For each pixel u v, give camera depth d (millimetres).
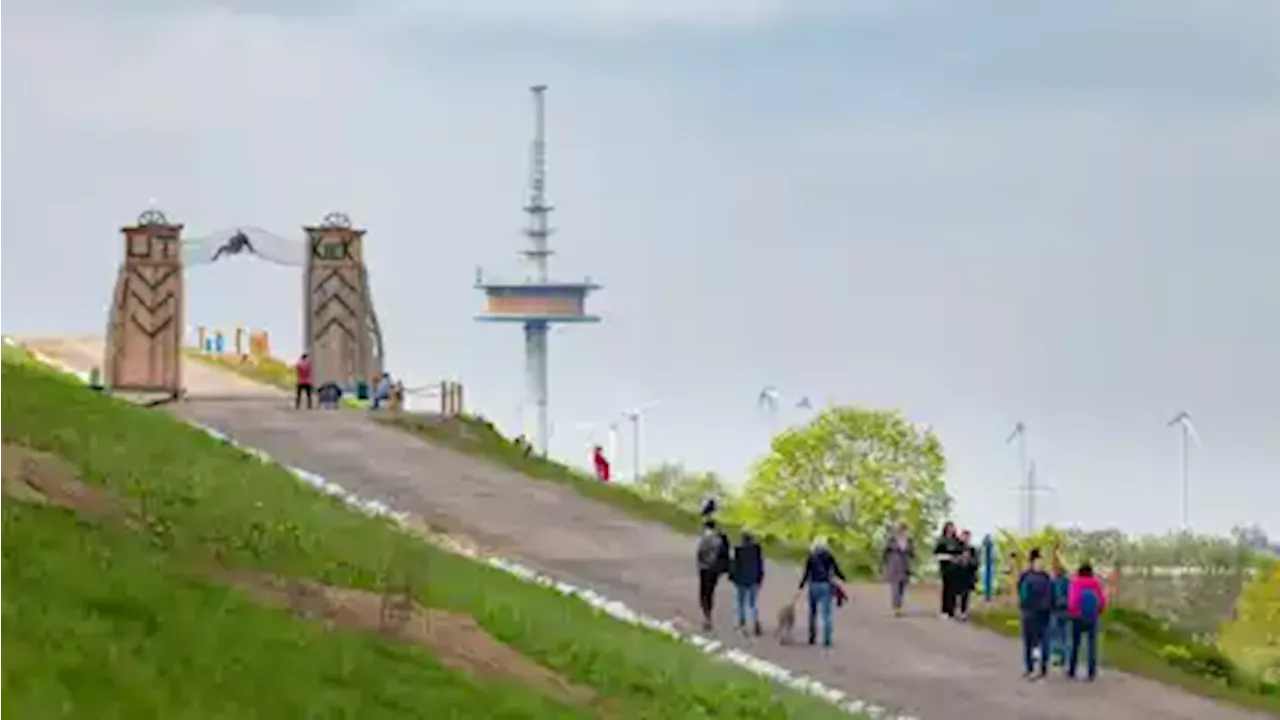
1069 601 81438
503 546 99188
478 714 53875
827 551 83812
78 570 54906
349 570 69000
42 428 79250
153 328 137125
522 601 77125
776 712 67250
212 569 62312
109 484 70188
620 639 74812
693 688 67875
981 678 80250
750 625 87125
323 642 55562
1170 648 88312
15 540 56219
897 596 93062
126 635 50562
